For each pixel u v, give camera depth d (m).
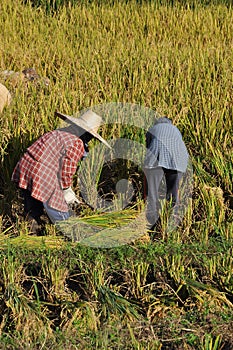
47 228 9.82
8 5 20.22
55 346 7.34
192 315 8.03
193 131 11.90
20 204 10.44
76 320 7.89
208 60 15.35
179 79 13.76
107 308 8.08
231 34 18.44
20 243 9.16
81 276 9.04
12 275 8.52
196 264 9.23
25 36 17.59
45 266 8.95
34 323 7.73
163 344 7.70
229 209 10.46
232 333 7.70
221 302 8.40
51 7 20.64
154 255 9.08
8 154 10.98
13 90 13.52
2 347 7.29
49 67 15.12
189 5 21.58
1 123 11.66
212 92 12.87
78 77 14.03
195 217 10.41
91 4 21.16
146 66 14.66
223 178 10.97
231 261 8.97
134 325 7.80
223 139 11.90
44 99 12.50
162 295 8.62
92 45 16.75
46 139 9.55
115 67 14.51
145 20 19.48
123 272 9.03
